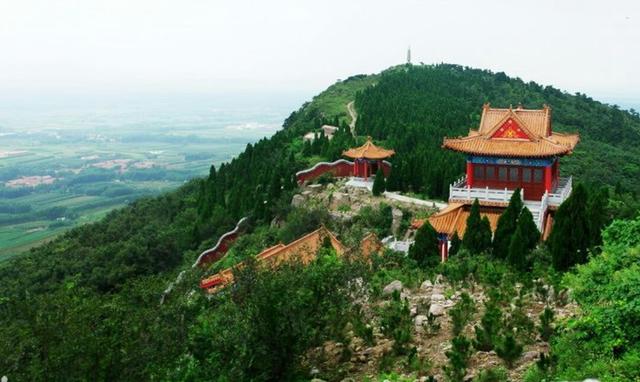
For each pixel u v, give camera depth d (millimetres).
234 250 69062
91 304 19312
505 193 46688
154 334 20078
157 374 19172
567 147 45719
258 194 80438
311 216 65250
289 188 78875
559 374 17969
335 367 22047
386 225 64312
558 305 25547
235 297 22172
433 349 22609
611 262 21016
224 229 79562
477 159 48281
